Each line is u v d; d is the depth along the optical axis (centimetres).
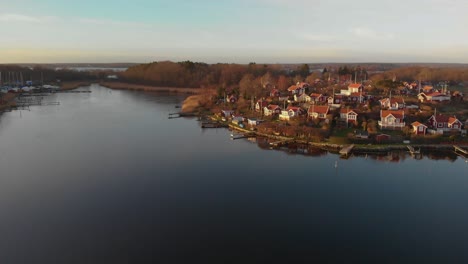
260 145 7250
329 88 12400
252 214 4112
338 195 4662
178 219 3975
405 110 8462
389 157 6350
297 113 8888
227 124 9281
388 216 4081
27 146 6938
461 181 5169
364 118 8038
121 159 6141
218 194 4672
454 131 7394
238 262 3209
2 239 3556
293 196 4625
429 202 4456
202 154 6519
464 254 3350
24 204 4328
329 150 6862
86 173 5409
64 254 3312
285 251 3381
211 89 15688
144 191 4747
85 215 4056
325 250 3403
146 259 3244
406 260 3259
